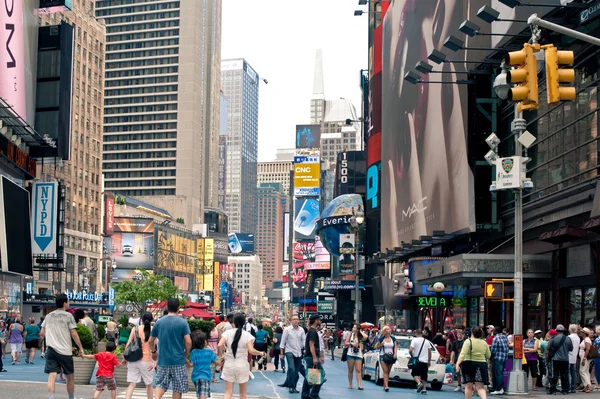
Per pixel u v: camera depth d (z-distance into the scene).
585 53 33.19
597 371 27.55
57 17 133.00
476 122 44.53
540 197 37.88
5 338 42.00
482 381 19.39
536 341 27.41
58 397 19.67
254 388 26.38
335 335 80.00
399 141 60.19
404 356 29.41
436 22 49.91
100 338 39.09
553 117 36.97
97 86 151.00
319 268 139.62
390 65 64.19
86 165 144.50
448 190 47.19
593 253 32.62
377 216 81.31
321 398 23.23
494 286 26.52
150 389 17.03
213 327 28.84
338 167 106.75
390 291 63.19
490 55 41.41
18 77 57.09
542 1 33.78
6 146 55.44
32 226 63.72
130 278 169.88
